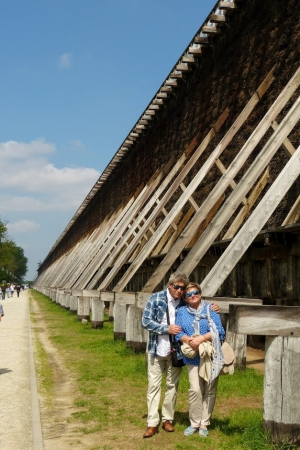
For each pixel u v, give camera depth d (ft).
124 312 45.91
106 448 17.80
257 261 44.75
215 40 57.98
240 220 46.55
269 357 17.47
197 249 32.86
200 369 18.49
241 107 51.37
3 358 39.19
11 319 82.28
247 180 32.99
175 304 19.52
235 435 18.63
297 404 17.10
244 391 25.64
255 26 49.52
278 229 35.37
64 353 40.63
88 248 107.34
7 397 25.75
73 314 90.02
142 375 30.45
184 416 21.42
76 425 20.83
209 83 59.21
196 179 45.03
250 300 29.35
